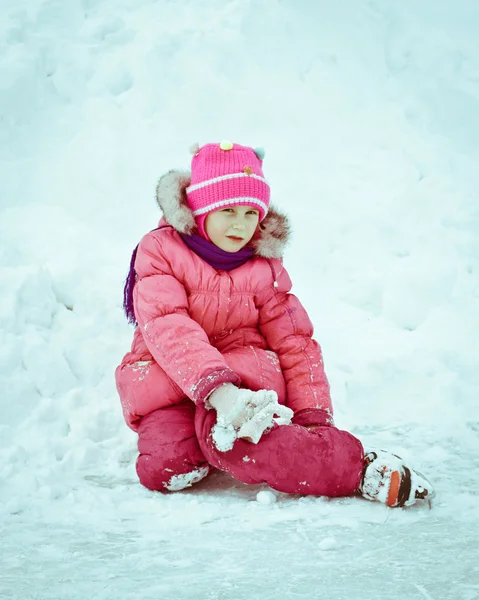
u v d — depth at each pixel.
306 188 4.61
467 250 4.36
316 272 4.20
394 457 2.27
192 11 5.44
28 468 2.59
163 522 2.14
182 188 2.70
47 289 3.51
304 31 5.51
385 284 4.07
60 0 5.38
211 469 2.63
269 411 2.23
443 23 5.92
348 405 3.34
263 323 2.80
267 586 1.71
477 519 2.12
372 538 1.99
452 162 5.02
